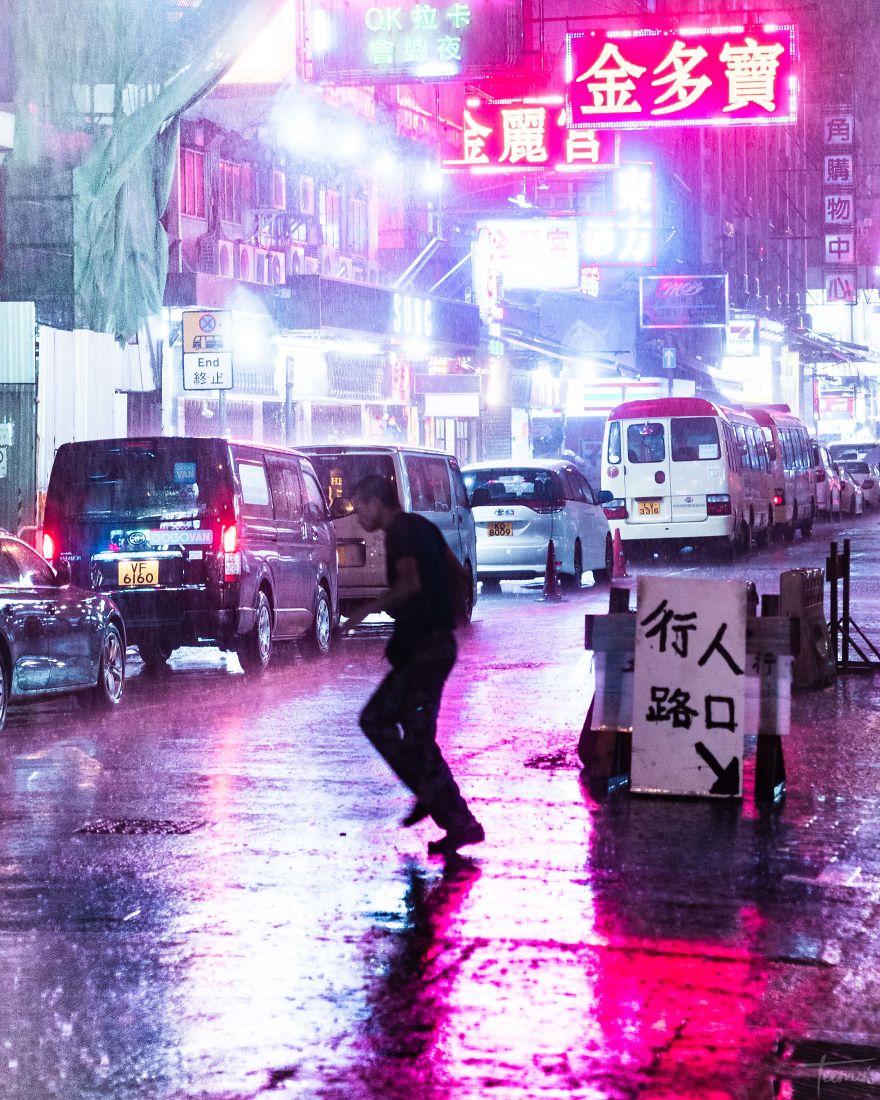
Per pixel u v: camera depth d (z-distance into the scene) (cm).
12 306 3198
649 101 4594
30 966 827
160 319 3944
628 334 8525
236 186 4828
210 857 1070
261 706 1838
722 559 4322
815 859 1063
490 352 6325
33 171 3562
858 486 7606
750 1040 712
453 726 1650
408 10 3947
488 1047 702
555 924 902
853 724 1656
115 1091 652
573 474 3616
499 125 5588
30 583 1730
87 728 1689
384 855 1076
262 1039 713
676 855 1073
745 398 12144
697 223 10288
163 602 2091
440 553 1084
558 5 8469
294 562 2319
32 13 3538
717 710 1256
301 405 5156
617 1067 677
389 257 6012
